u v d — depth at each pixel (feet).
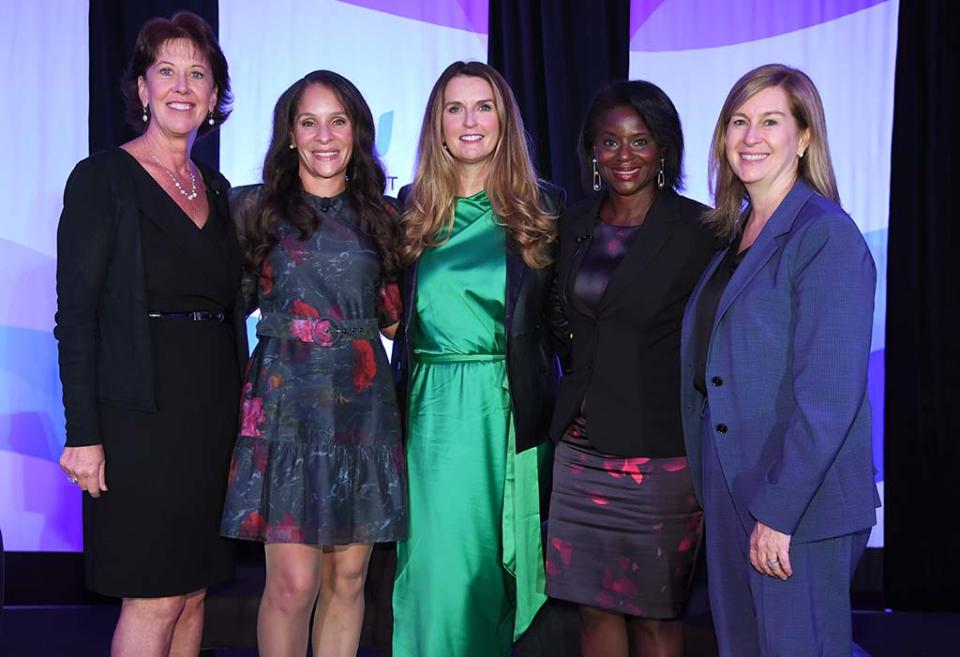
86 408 7.75
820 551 6.65
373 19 14.48
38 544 14.25
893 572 14.42
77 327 7.75
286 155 8.56
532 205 8.84
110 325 7.86
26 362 14.16
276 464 8.13
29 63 14.15
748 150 7.16
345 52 14.47
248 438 8.21
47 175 14.16
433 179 8.87
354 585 8.58
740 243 7.55
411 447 8.77
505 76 14.29
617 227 8.66
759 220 7.37
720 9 14.49
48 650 12.34
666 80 14.58
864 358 6.42
